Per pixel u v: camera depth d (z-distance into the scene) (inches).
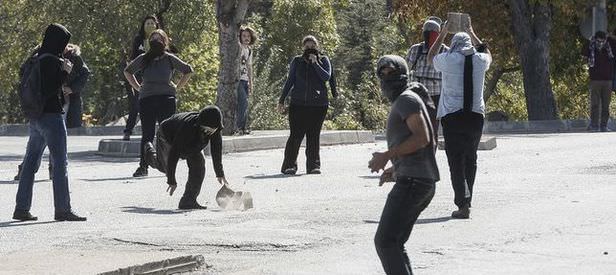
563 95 2655.0
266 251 574.9
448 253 560.7
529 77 1957.4
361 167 1048.2
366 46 3393.2
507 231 631.2
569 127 1732.3
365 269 523.5
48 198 808.9
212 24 2474.2
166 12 2440.9
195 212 724.7
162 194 828.6
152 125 955.3
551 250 567.8
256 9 3700.8
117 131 1676.9
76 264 506.0
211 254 566.9
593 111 1658.5
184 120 731.4
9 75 2578.7
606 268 520.1
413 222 459.5
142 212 725.9
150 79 949.2
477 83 701.9
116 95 2669.8
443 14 2050.9
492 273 510.3
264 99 1920.5
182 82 952.3
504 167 1007.0
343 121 2432.3
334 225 657.6
